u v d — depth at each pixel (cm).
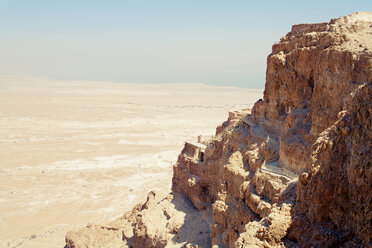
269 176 2917
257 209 2777
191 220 4519
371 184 1608
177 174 5656
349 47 2744
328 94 2814
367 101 1745
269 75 4081
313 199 1825
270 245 1839
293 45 3753
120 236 5247
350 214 1709
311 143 2869
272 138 3734
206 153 5028
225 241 3219
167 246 4084
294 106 3631
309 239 1783
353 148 1731
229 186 3650
